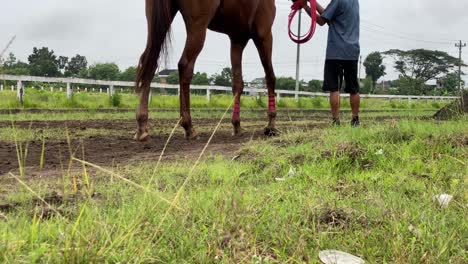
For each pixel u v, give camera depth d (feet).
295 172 14.24
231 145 21.16
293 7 23.94
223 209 9.10
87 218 8.02
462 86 29.94
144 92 21.16
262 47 25.04
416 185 12.54
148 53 20.13
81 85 77.71
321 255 7.77
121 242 7.36
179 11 21.36
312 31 23.08
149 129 28.89
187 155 18.31
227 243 8.00
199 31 20.99
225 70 157.79
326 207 10.04
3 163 16.57
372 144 16.69
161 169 14.92
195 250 7.64
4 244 6.80
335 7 22.99
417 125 19.34
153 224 8.61
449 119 25.63
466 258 7.82
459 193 11.53
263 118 44.52
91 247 6.70
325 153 16.02
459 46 267.80
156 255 7.37
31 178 13.85
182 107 22.63
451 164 14.46
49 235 7.59
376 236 8.63
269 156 16.56
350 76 23.80
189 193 11.23
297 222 9.04
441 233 8.54
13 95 53.93
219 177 13.78
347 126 20.76
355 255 8.04
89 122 34.58
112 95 60.13
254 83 122.83
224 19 23.06
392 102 107.04
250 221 8.75
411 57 249.14
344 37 23.31
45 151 19.45
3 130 26.02
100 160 17.38
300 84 218.59
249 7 23.11
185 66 21.48
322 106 86.48
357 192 12.01
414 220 9.39
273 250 8.01
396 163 15.01
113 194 11.66
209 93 73.82
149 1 20.21
